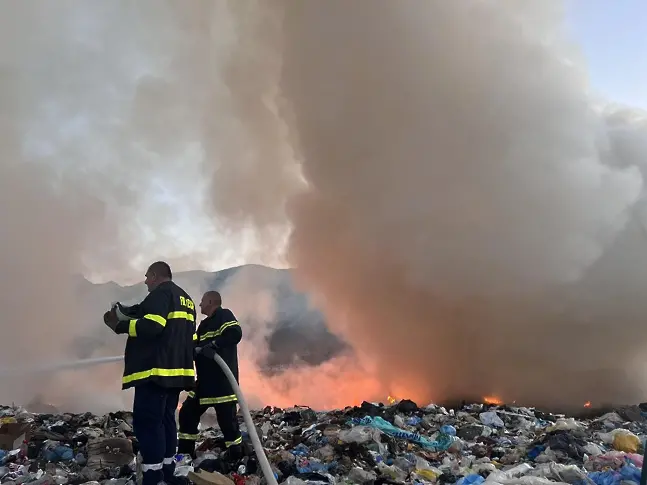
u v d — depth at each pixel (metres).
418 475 4.96
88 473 4.89
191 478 4.24
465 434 6.96
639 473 4.27
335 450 5.66
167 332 3.97
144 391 3.91
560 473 4.36
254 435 4.20
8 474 4.95
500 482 4.19
